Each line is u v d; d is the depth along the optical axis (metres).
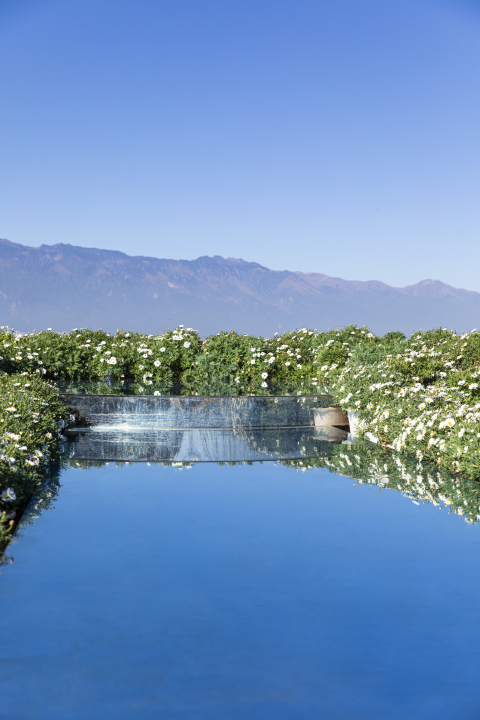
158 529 4.43
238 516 4.80
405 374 10.40
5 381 8.85
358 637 2.82
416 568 3.69
